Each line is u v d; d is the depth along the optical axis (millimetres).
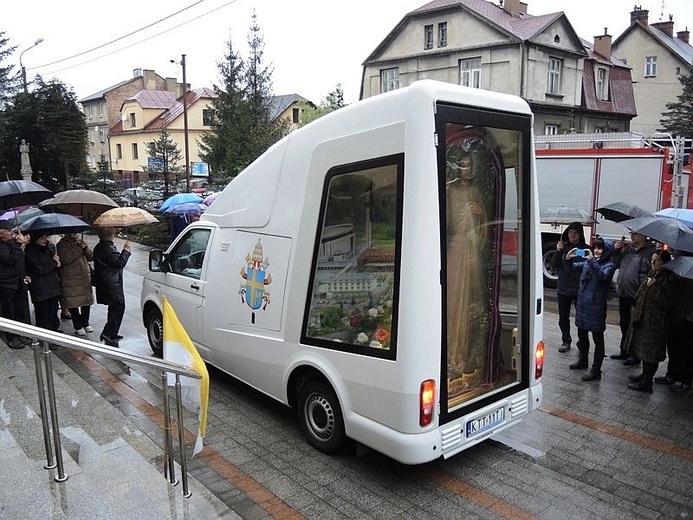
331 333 4293
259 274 5004
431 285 3682
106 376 6430
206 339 5836
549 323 8961
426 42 29734
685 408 5590
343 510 3822
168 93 49750
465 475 4309
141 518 3244
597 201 11578
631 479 4285
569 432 5074
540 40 27000
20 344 7090
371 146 3906
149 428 5055
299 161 4586
